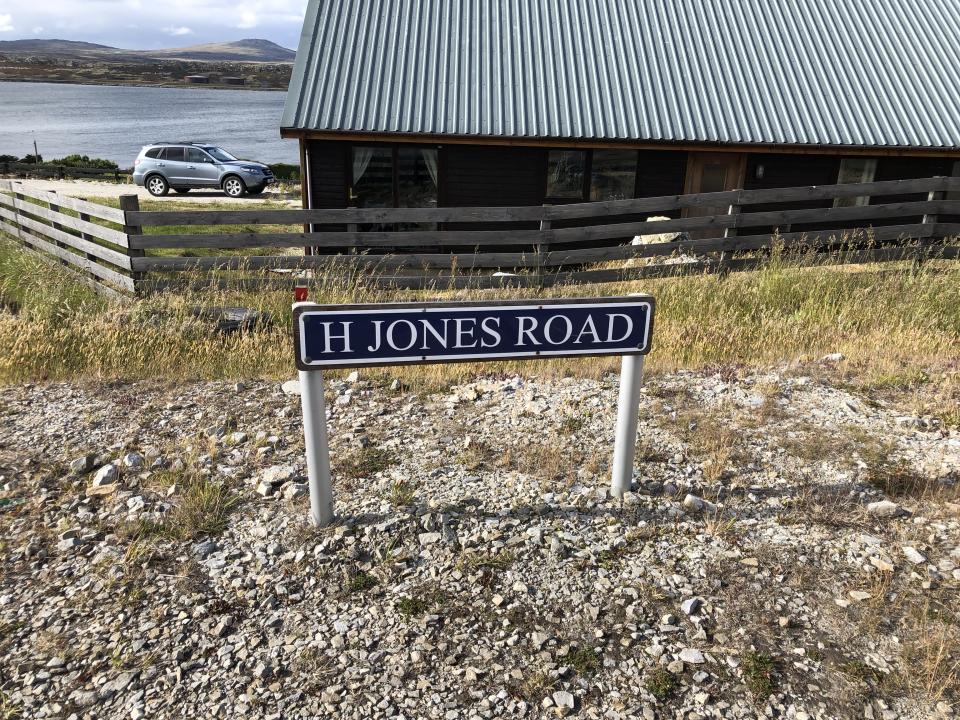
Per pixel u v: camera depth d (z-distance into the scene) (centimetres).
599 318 396
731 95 1462
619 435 425
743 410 562
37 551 392
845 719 282
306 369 375
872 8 1677
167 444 521
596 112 1408
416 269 1348
